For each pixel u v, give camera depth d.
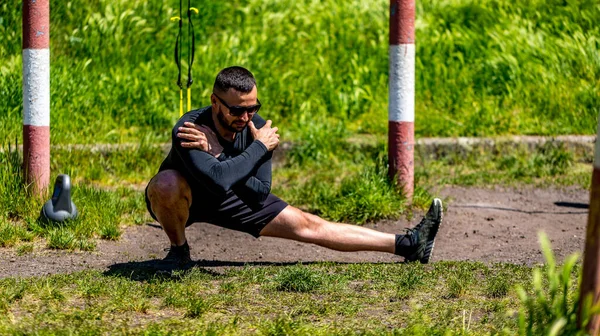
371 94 20.08
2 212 12.38
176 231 9.73
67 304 8.45
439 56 21.02
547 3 22.75
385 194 13.73
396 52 13.78
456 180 16.61
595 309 6.03
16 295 8.51
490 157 18.19
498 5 22.69
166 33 20.70
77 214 12.27
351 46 21.34
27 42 12.66
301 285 9.17
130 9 20.83
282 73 20.20
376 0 22.86
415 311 8.27
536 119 19.25
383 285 9.45
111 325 7.69
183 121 9.39
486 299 8.96
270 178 9.55
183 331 7.42
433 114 19.48
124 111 18.47
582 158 18.33
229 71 9.15
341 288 9.23
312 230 10.25
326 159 17.72
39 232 11.90
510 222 13.73
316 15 22.00
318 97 19.91
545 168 17.52
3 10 19.47
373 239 10.41
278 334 7.43
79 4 20.62
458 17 22.47
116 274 9.69
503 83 20.47
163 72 19.53
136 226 12.89
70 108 17.70
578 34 21.30
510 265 10.59
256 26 21.59
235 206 9.88
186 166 9.17
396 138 13.95
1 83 17.03
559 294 9.05
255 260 11.23
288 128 18.75
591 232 6.09
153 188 9.42
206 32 21.25
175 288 9.02
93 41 19.86
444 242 12.38
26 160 12.84
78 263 10.66
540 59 20.97
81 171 15.67
